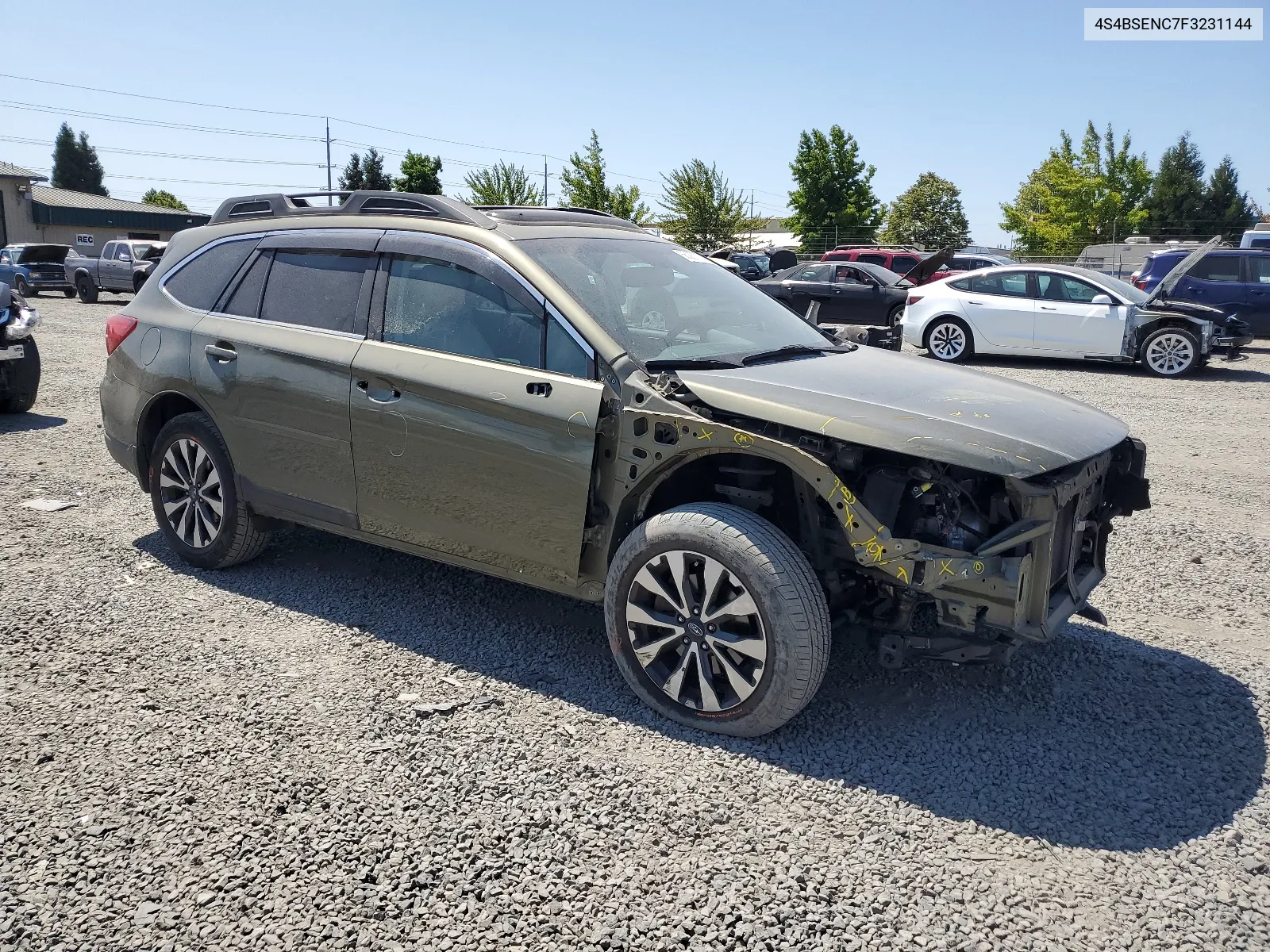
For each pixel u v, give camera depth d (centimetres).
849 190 5141
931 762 341
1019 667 418
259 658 409
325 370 434
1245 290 1767
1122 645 445
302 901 265
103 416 539
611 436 369
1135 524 639
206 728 351
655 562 359
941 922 262
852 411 342
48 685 380
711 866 282
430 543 421
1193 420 1043
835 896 271
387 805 308
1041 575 335
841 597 377
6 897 263
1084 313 1477
